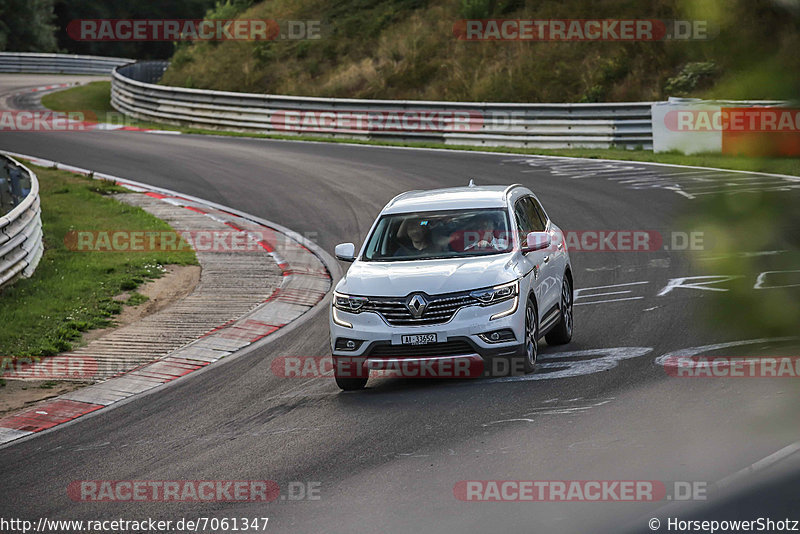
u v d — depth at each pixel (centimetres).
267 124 13138
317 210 7844
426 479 2191
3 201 6862
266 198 8419
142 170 9950
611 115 10556
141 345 4388
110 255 6228
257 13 17762
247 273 5922
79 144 11794
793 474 1895
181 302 5247
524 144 11081
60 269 5772
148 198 8481
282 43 16162
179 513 2123
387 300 3198
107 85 19375
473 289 3170
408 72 14125
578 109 10762
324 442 2650
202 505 2167
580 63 12888
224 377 3769
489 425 2633
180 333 4594
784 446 2098
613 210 7000
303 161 10312
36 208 5938
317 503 2098
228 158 10669
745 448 2131
